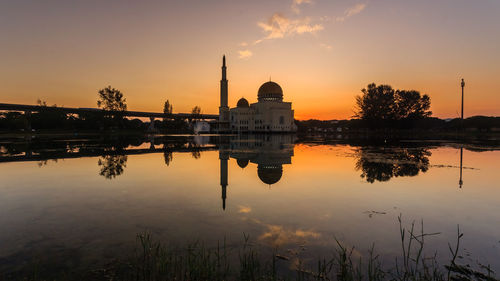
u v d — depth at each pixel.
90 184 18.73
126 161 31.00
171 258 8.12
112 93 118.56
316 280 7.12
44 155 35.94
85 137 86.75
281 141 76.06
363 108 137.50
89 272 7.41
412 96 128.12
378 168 26.25
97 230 10.38
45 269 7.56
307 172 24.00
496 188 17.86
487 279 7.17
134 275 7.27
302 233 10.24
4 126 101.62
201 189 17.38
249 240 9.56
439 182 19.78
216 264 7.81
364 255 8.58
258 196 15.66
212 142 69.81
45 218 11.75
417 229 10.75
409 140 79.06
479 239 9.80
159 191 16.77
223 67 166.25
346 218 11.97
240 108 162.88
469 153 40.03
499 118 143.25
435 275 7.31
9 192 16.47
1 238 9.62
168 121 170.75
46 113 113.44
